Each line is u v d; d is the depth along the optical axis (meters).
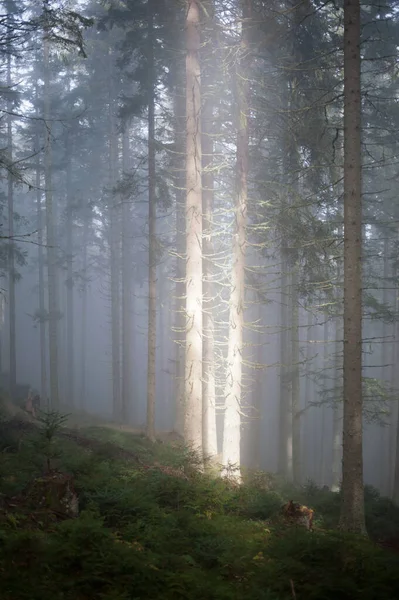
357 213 12.58
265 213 19.53
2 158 15.02
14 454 13.16
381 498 19.06
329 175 20.25
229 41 19.12
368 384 22.14
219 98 20.64
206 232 20.83
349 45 12.73
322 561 8.08
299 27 19.09
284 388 25.45
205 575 7.44
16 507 8.82
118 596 6.29
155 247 22.94
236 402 17.73
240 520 11.72
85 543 7.30
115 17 23.25
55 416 10.59
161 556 7.67
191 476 14.31
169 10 22.72
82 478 11.34
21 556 6.80
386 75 27.55
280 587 7.27
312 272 20.00
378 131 24.44
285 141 19.64
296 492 17.78
